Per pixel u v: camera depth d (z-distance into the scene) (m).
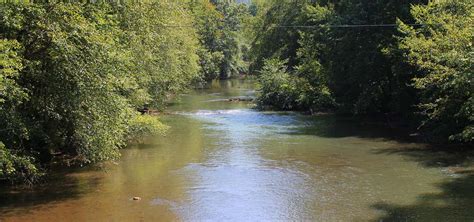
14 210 12.44
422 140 22.20
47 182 15.24
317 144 21.48
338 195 13.73
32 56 13.39
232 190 14.36
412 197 13.43
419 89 24.22
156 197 13.68
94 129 14.05
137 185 14.93
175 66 29.64
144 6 20.27
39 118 14.45
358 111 31.00
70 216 11.99
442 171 16.33
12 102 12.55
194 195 13.86
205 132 24.98
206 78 70.56
